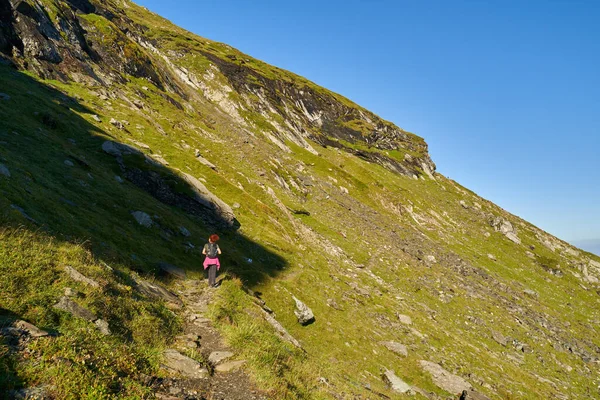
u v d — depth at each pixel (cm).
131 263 1730
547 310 7575
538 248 13975
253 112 12312
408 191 13275
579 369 4881
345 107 19350
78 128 3834
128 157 3609
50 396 573
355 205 9025
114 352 805
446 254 8619
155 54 12394
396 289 4897
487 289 7100
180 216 3247
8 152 2247
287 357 1324
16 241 1069
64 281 973
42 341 691
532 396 3272
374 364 2544
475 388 2870
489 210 16662
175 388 807
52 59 5409
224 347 1183
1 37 4675
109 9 12069
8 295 803
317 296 3197
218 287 1886
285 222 5144
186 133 6412
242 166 6619
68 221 1712
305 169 9812
